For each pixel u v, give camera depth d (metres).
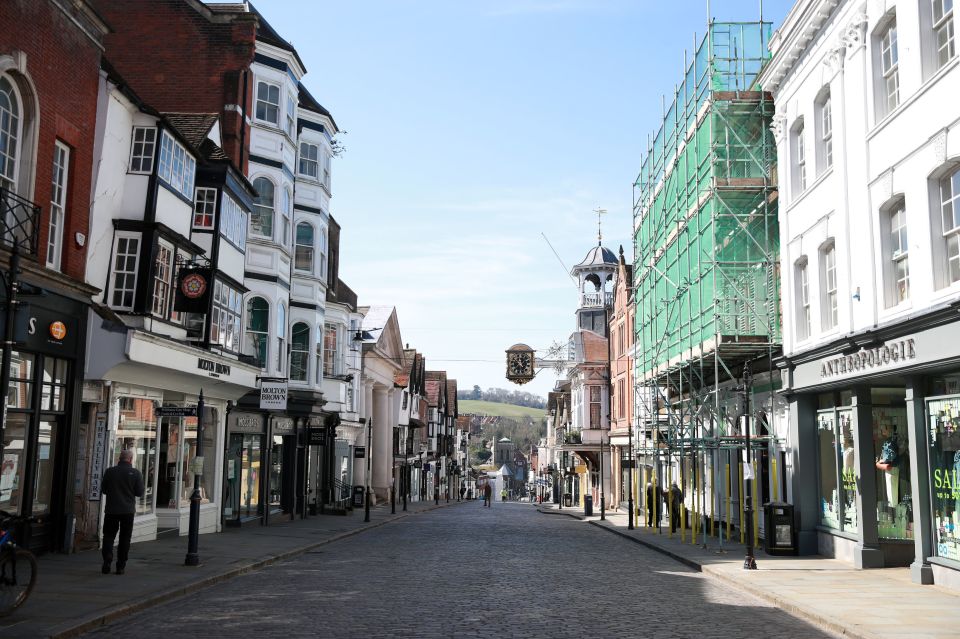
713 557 19.33
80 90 16.61
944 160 13.79
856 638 10.08
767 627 10.95
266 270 28.00
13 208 13.81
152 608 11.43
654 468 30.98
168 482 21.23
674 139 29.53
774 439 21.97
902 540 17.19
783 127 21.72
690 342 25.30
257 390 26.88
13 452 14.48
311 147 33.12
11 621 9.66
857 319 17.08
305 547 20.44
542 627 10.42
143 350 17.50
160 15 27.36
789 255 21.22
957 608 11.96
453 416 96.44
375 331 48.38
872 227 16.55
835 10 18.25
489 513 46.78
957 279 13.83
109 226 18.33
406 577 15.34
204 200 22.33
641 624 10.85
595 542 25.03
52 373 15.78
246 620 10.61
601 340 53.09
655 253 32.75
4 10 14.04
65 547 15.98
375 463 51.41
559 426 68.00
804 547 19.84
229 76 26.97
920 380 15.30
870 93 16.72
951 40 14.12
